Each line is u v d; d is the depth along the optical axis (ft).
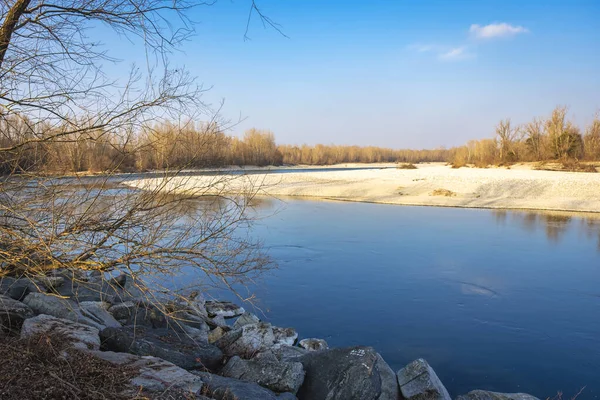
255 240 56.29
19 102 13.37
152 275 17.75
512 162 220.23
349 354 18.04
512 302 35.63
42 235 14.52
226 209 18.26
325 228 67.31
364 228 67.67
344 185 129.39
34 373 12.56
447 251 52.90
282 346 24.27
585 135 207.00
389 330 29.96
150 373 13.93
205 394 14.12
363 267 45.34
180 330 20.72
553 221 76.43
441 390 19.08
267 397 14.64
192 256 16.80
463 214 84.33
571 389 23.03
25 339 14.49
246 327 24.77
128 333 17.78
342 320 31.58
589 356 26.55
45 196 14.64
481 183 119.34
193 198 16.75
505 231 66.23
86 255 15.97
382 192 116.06
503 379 23.91
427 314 32.89
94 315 20.67
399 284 39.96
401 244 56.39
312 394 17.13
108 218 15.69
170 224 16.80
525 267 45.98
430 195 109.91
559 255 51.31
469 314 32.99
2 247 14.96
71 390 11.96
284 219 76.07
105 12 14.47
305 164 352.28
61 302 19.27
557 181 116.88
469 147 278.87
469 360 25.93
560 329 30.42
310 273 42.88
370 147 491.31
